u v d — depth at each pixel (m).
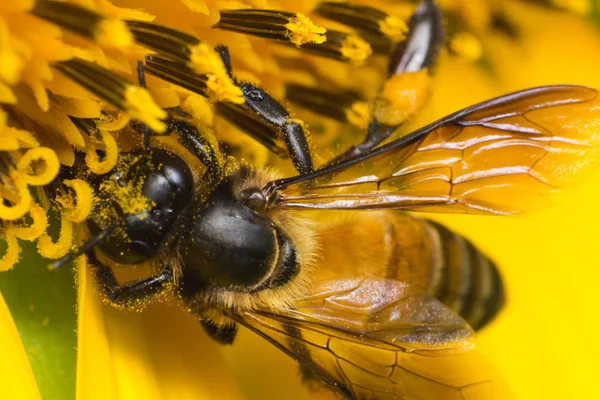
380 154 0.07
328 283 0.07
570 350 0.08
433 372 0.07
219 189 0.07
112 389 0.07
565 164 0.07
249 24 0.07
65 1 0.06
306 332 0.07
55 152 0.06
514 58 0.08
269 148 0.07
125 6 0.07
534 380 0.08
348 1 0.07
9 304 0.07
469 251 0.07
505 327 0.08
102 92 0.06
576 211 0.08
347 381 0.07
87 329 0.06
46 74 0.06
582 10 0.08
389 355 0.07
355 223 0.07
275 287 0.07
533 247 0.08
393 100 0.07
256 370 0.07
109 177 0.06
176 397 0.07
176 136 0.07
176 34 0.07
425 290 0.07
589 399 0.08
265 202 0.07
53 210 0.07
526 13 0.08
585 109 0.07
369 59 0.07
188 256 0.07
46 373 0.07
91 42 0.06
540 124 0.07
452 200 0.07
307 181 0.07
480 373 0.07
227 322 0.07
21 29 0.06
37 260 0.07
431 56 0.07
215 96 0.07
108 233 0.06
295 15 0.07
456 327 0.07
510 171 0.07
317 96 0.07
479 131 0.07
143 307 0.07
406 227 0.07
